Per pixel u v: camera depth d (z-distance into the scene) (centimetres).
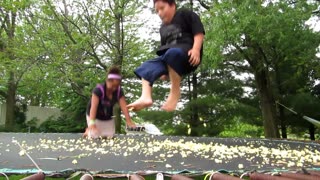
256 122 1495
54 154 409
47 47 1071
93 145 520
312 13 1003
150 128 1438
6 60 1135
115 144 540
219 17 902
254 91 1505
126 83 1201
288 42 963
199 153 455
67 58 1080
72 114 1528
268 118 1247
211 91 1490
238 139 766
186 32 214
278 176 238
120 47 1122
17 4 1014
